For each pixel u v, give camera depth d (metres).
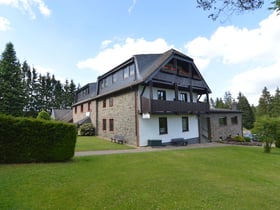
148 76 14.96
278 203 4.84
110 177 6.41
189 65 18.92
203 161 9.75
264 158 11.67
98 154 11.12
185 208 4.30
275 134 13.95
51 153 8.47
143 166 8.19
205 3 4.45
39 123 8.40
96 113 22.98
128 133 16.67
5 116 7.97
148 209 4.20
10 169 6.89
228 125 23.62
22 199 4.46
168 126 17.66
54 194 4.83
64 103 57.19
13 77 29.69
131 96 16.66
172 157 10.55
